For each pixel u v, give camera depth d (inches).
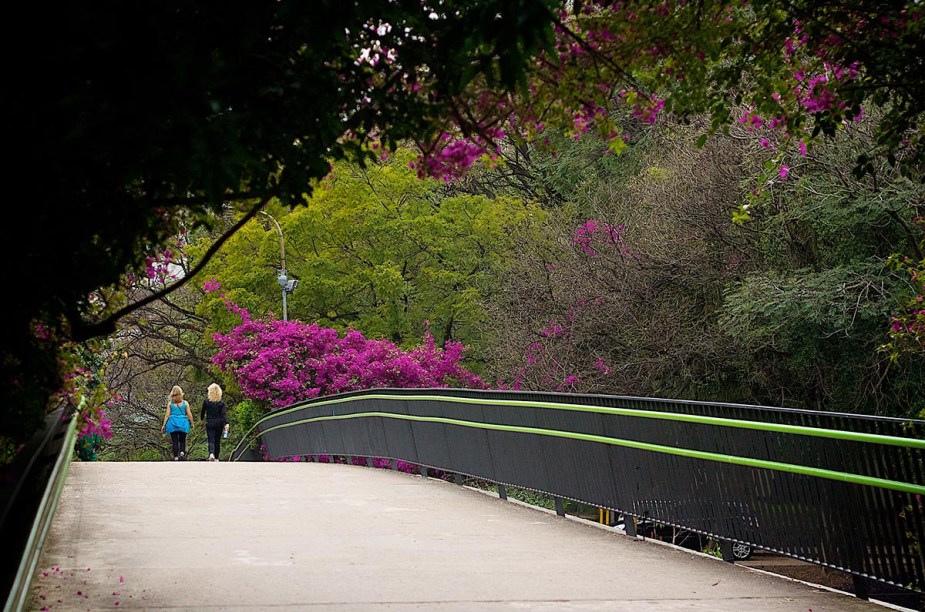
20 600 215.9
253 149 240.2
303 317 1588.3
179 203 252.8
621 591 362.9
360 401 890.1
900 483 339.9
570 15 354.6
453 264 1535.4
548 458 572.4
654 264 1037.2
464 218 1525.6
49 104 181.5
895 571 348.5
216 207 247.6
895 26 369.4
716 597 358.9
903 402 872.3
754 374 950.4
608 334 1079.6
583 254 1130.0
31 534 238.4
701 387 1008.2
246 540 443.2
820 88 410.6
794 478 391.5
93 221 237.1
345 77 255.1
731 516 428.8
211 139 204.5
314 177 258.4
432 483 724.7
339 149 262.4
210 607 310.8
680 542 840.3
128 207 242.1
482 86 281.1
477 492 671.1
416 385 1266.0
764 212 960.9
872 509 355.3
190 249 1513.3
